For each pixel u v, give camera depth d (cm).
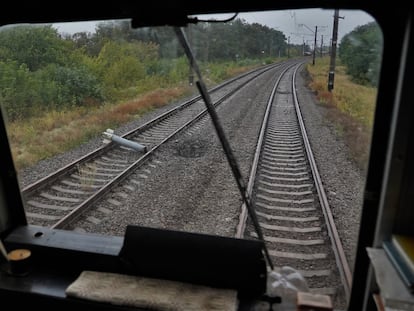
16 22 195
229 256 184
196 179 518
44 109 523
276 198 446
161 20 167
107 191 460
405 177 154
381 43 150
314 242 337
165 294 185
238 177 185
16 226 240
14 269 208
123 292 188
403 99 146
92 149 623
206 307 177
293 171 548
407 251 148
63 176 495
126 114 782
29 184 430
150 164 586
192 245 189
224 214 401
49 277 209
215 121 179
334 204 412
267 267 201
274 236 350
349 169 456
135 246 197
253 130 792
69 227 368
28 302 198
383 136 160
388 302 134
